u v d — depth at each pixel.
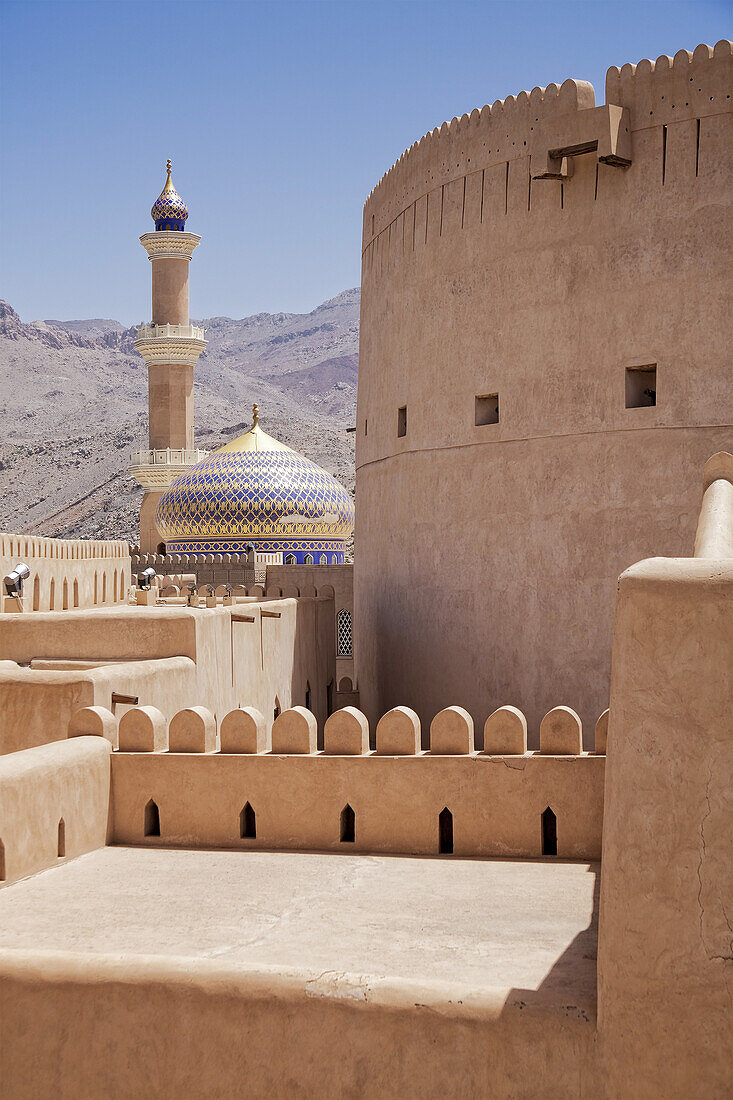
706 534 5.64
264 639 14.13
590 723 14.20
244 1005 4.75
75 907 6.04
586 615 14.25
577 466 14.34
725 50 13.29
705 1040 3.98
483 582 15.45
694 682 4.05
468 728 7.32
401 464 17.36
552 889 6.38
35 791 6.69
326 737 7.49
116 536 118.56
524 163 14.87
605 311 14.12
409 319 17.09
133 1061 4.82
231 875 6.72
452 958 5.15
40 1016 4.92
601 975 4.32
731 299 13.27
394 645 17.69
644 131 13.80
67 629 11.03
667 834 4.09
